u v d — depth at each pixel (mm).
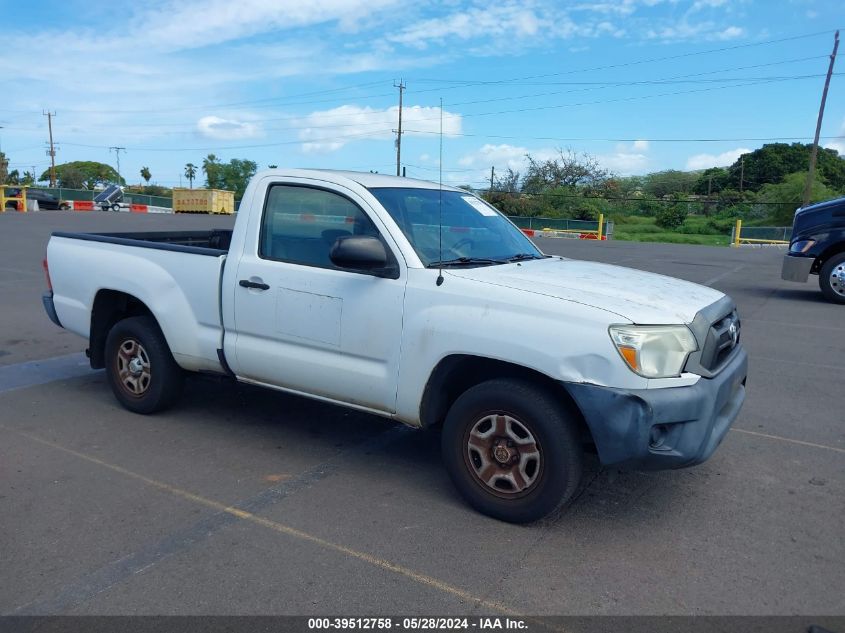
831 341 9391
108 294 5922
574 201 59594
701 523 4047
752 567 3574
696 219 59969
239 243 4973
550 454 3787
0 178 77562
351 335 4398
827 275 12773
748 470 4848
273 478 4598
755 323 10766
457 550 3701
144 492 4355
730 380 4039
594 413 3611
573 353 3650
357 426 5641
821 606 3244
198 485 4473
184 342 5285
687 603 3252
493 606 3211
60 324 6289
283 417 5820
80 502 4203
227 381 5527
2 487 4387
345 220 4555
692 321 3822
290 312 4648
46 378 6871
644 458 3635
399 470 4762
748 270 19531
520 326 3795
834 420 5969
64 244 6184
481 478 4047
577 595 3307
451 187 5414
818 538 3889
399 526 3957
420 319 4113
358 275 4383
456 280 4074
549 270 4492
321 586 3352
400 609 3178
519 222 45719
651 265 20547
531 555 3662
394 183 4848
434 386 4168
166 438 5293
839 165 78375
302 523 3980
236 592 3289
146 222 31891
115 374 5863
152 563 3533
